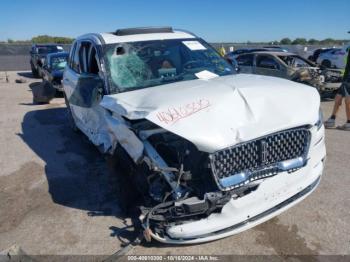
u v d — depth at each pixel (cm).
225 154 251
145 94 329
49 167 507
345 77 617
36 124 775
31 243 322
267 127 260
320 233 309
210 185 257
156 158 278
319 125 311
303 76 945
